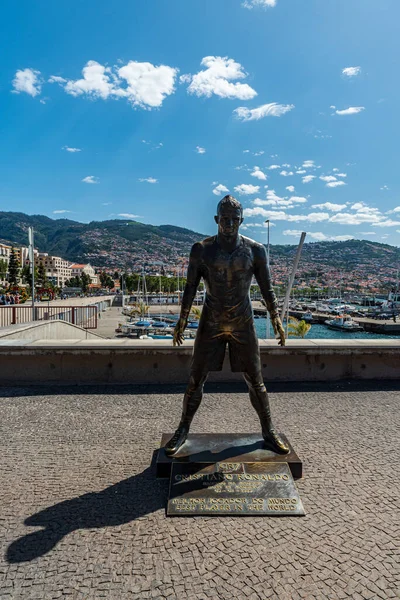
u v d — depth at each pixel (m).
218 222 3.61
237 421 4.93
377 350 6.82
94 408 5.48
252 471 3.44
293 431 4.62
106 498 3.21
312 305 98.38
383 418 5.07
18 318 16.59
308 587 2.29
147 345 6.65
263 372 6.82
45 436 4.50
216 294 3.69
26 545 2.63
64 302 51.44
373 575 2.39
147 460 3.91
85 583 2.31
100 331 46.56
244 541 2.69
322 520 2.93
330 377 6.88
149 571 2.41
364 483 3.47
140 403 5.70
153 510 3.05
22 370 6.66
